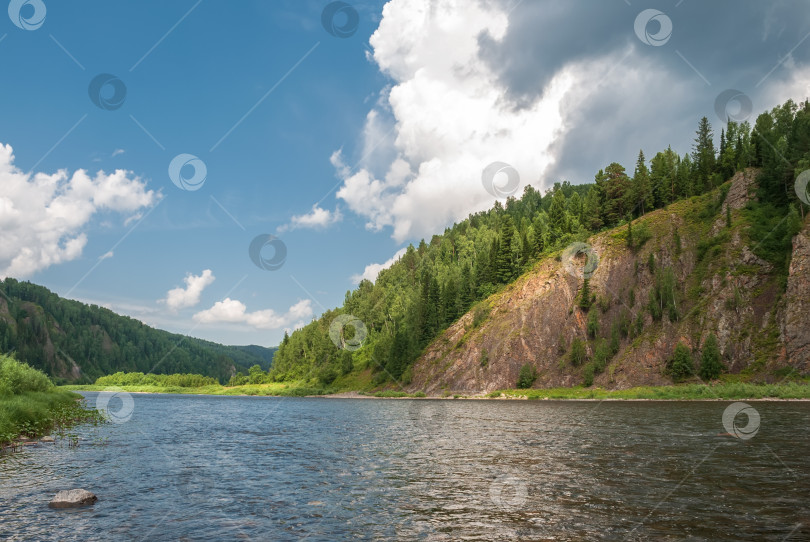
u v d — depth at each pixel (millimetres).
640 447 27828
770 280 97188
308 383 181125
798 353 84062
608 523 13703
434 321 155125
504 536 12789
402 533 13188
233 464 24594
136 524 14133
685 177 143000
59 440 31938
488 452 27656
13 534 13117
